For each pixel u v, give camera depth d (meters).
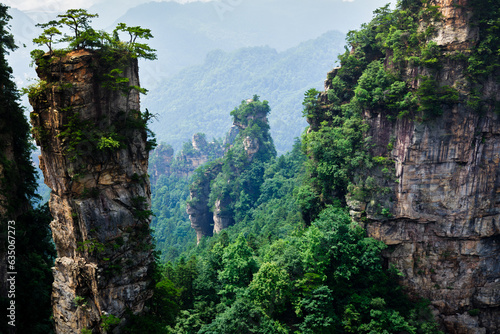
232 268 73.75
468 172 73.44
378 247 76.38
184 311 67.19
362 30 86.06
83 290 46.25
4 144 56.81
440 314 77.19
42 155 46.47
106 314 45.69
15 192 58.56
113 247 46.53
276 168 165.62
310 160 94.00
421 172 74.69
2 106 57.00
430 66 72.19
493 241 76.12
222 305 70.00
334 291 73.00
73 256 46.78
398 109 75.31
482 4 69.62
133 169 48.81
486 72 70.19
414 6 79.12
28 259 56.28
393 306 75.12
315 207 91.25
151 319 49.25
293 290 70.12
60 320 48.00
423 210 75.62
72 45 44.91
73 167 44.53
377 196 77.38
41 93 44.84
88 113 45.06
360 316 70.38
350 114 84.25
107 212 46.22
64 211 46.19
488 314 77.56
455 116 72.44
